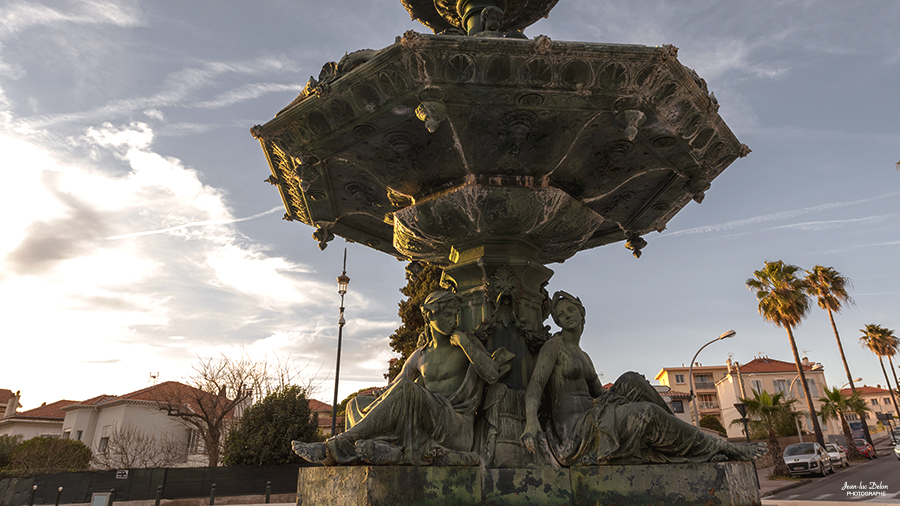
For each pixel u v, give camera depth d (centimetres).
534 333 421
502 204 412
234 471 2059
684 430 320
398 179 436
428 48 317
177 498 1948
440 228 439
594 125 384
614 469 323
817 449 2389
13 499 1822
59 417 4569
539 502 330
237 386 2791
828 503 543
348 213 542
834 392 3522
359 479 280
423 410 332
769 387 5375
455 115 363
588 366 393
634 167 449
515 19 627
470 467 334
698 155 434
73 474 1888
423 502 301
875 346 4781
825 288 3572
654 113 371
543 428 378
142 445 3186
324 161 427
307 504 300
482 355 380
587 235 475
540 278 456
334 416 2025
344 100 360
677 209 537
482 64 327
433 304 393
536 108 358
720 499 294
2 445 3344
